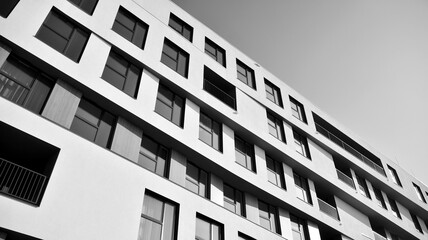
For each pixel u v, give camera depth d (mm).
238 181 18156
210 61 21359
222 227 15977
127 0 18562
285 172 21422
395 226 27141
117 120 14781
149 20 19078
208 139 18391
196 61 20266
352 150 29203
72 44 14789
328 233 22094
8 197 10164
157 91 16938
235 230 16281
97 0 16984
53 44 14078
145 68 17047
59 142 12070
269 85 25375
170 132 16078
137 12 18656
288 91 26281
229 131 19766
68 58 14023
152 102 16188
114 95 14758
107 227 11727
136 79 16562
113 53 16281
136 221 12602
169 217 14305
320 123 28422
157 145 16156
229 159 18250
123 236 11969
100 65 14969
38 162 12430
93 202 11797
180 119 17578
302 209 20297
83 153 12484
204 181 17281
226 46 23672
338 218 23016
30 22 13414
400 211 29656
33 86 12969
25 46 12820
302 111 26594
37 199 10836
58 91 13312
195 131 17438
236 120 19906
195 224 14875
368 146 31203
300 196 21547
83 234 11062
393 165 32531
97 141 13750
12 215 9969
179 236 13961
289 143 22656
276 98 25016
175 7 21578
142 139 15664
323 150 25562
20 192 11617
